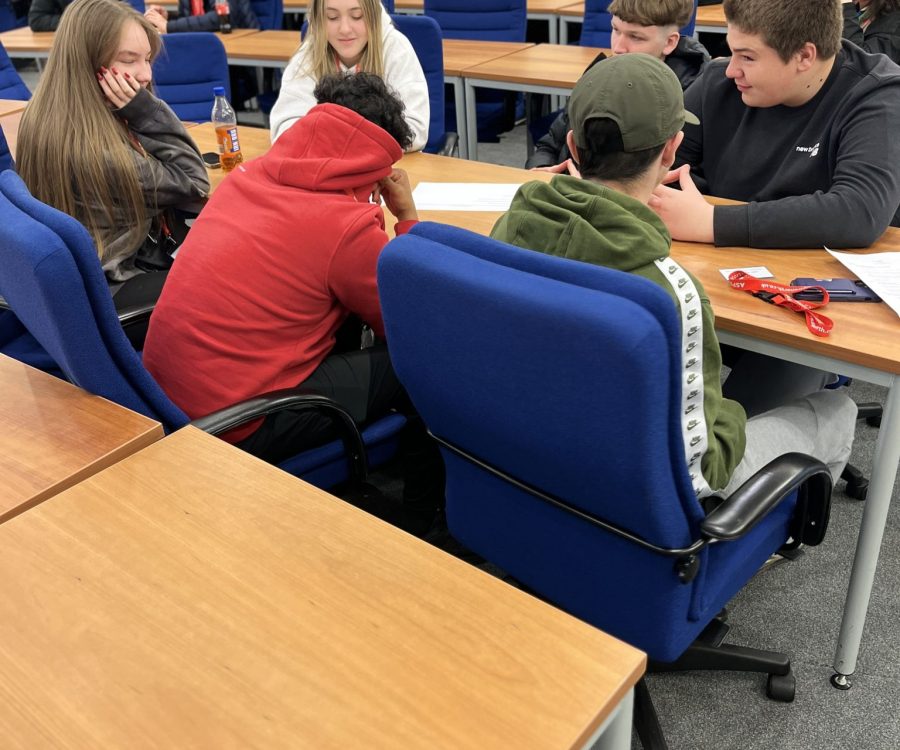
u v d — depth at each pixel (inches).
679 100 46.7
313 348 63.7
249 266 59.0
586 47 154.7
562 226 43.1
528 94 149.7
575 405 37.4
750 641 66.7
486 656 30.1
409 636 31.1
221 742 27.5
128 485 40.3
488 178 90.1
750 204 65.7
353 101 62.2
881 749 57.7
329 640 31.2
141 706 28.9
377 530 36.8
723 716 60.8
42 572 35.1
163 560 35.5
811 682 63.0
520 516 49.8
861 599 58.6
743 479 51.4
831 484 51.3
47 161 75.4
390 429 65.0
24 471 41.6
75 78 75.4
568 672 29.3
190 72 140.9
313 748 27.1
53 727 28.4
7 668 30.7
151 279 82.0
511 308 36.5
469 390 42.8
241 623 32.1
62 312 43.3
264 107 171.0
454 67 143.3
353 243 58.4
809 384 71.4
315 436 62.4
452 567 34.5
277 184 60.6
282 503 38.8
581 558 47.7
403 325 43.7
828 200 63.7
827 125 70.1
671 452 38.7
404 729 27.5
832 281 57.9
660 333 33.7
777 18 65.0
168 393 61.8
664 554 42.5
